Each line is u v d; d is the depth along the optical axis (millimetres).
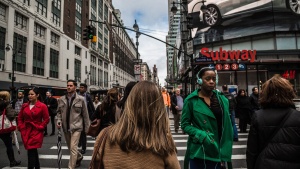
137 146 1433
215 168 3061
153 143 1451
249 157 2469
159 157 1470
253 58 24781
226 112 3225
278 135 2268
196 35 35719
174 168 1505
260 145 2416
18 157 6898
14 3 32562
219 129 3221
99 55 68000
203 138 2955
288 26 29703
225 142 3139
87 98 8133
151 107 1564
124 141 1440
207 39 34844
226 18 33406
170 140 1553
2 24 30875
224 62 24047
